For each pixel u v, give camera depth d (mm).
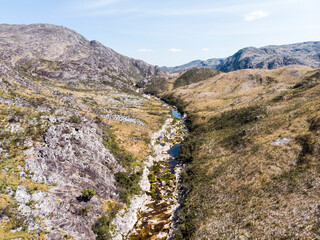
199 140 77500
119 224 38812
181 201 47719
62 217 31891
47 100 63781
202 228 34812
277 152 44625
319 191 30922
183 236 35688
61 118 49656
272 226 29109
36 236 27500
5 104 46469
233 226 32250
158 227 40156
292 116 57719
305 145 42125
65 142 41500
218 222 34531
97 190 41344
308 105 58750
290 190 34000
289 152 42875
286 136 49125
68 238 30094
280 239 26781
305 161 38594
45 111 52938
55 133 40938
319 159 36969
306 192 32031
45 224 29484
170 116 137500
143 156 69188
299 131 48062
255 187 38594
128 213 42656
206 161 58938
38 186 33188
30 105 52406
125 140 76875
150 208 46281
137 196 49344
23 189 31406
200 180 50594
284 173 38594
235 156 53688
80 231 32500
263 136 56062
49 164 36750
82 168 41312
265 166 42531
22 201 30031
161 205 47438
